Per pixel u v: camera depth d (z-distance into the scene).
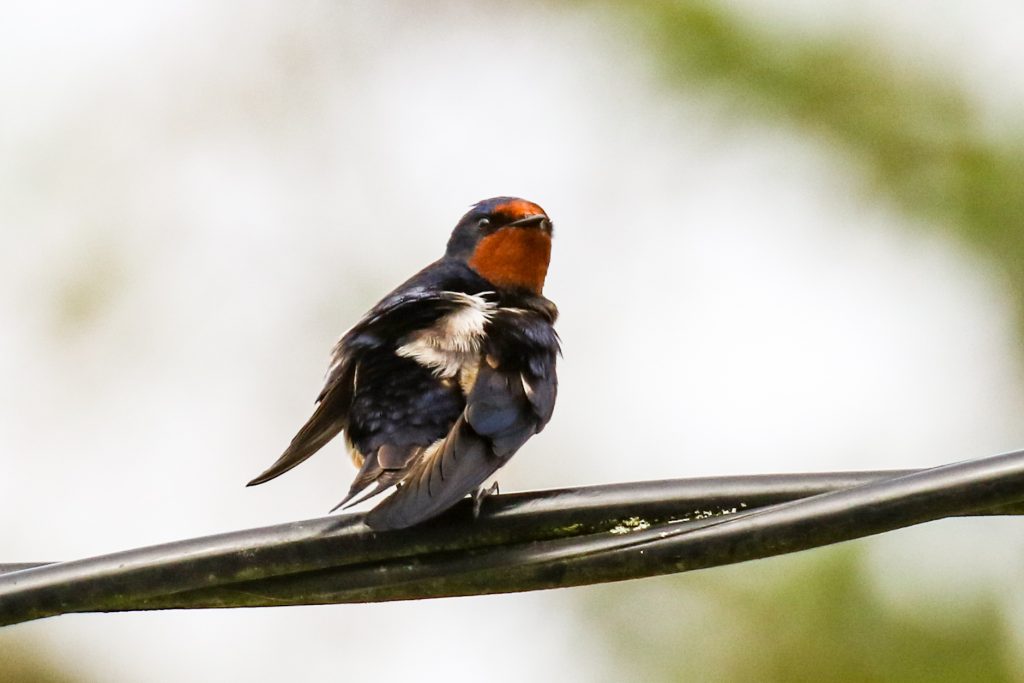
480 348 9.43
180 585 7.65
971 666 13.91
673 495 7.68
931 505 7.20
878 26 16.55
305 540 7.73
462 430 8.66
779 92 16.64
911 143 16.81
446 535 7.79
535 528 7.80
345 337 9.80
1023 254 16.75
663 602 14.62
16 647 18.48
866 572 14.10
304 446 9.43
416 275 11.41
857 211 17.08
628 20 17.02
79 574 7.54
